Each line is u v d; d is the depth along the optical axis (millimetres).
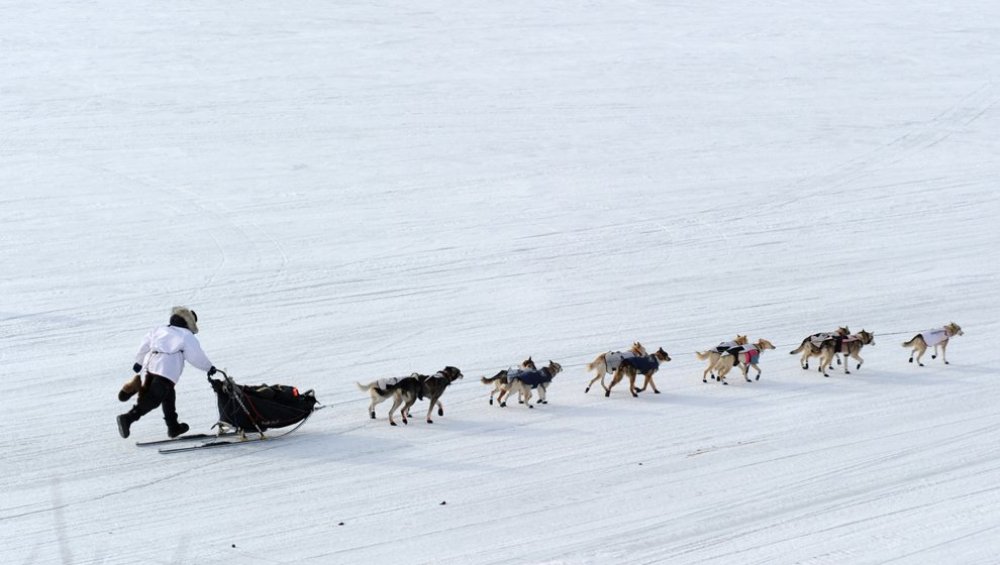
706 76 36500
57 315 15469
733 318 15883
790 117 31422
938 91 34656
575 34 43031
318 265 18344
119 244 19297
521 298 16766
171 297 16453
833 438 11148
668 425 11477
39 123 28688
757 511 9406
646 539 8867
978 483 10047
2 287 16734
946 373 13438
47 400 12055
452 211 22125
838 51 40312
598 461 10477
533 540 8836
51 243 19234
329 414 11758
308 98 32469
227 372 13172
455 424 11469
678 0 50812
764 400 12352
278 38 40812
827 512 9406
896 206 22938
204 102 31609
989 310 16391
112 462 10227
